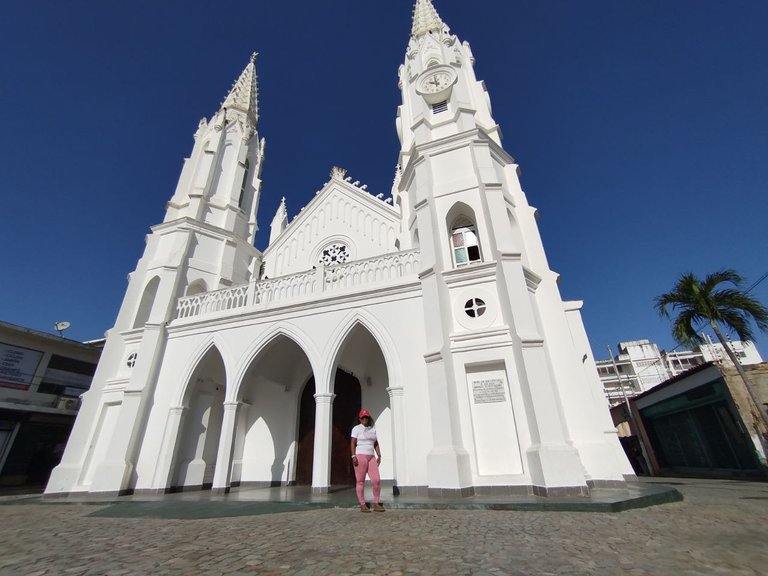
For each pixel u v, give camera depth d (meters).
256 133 24.36
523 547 4.39
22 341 20.62
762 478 13.62
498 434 9.86
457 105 15.72
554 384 10.98
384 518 6.71
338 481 14.39
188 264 17.09
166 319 15.28
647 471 23.45
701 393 16.83
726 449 15.88
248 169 23.05
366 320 12.20
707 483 12.93
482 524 5.86
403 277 12.55
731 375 15.01
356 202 19.69
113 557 4.72
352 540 5.03
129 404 13.51
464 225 13.55
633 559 3.82
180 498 10.84
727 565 3.59
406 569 3.71
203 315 14.73
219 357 15.06
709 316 14.14
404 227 15.88
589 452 10.04
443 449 9.39
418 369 11.05
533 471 8.93
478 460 9.73
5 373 19.75
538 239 13.18
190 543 5.32
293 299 13.51
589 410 10.51
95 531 6.64
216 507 8.76
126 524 7.30
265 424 15.83
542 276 12.53
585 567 3.61
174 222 17.94
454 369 10.63
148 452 13.03
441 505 7.57
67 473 13.45
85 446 14.09
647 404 22.86
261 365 14.69
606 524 5.61
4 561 4.62
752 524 5.42
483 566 3.71
